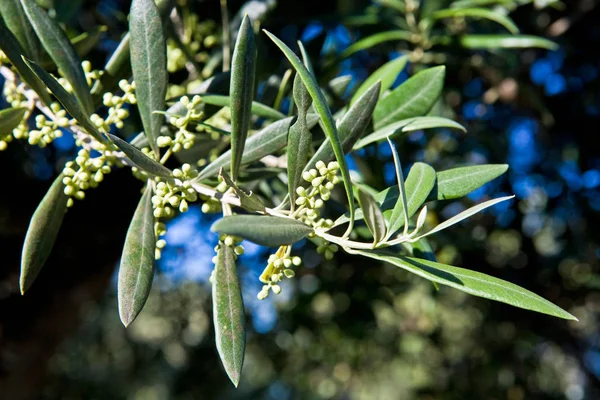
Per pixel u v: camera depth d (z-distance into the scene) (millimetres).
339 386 1819
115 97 294
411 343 1315
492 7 584
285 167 346
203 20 528
